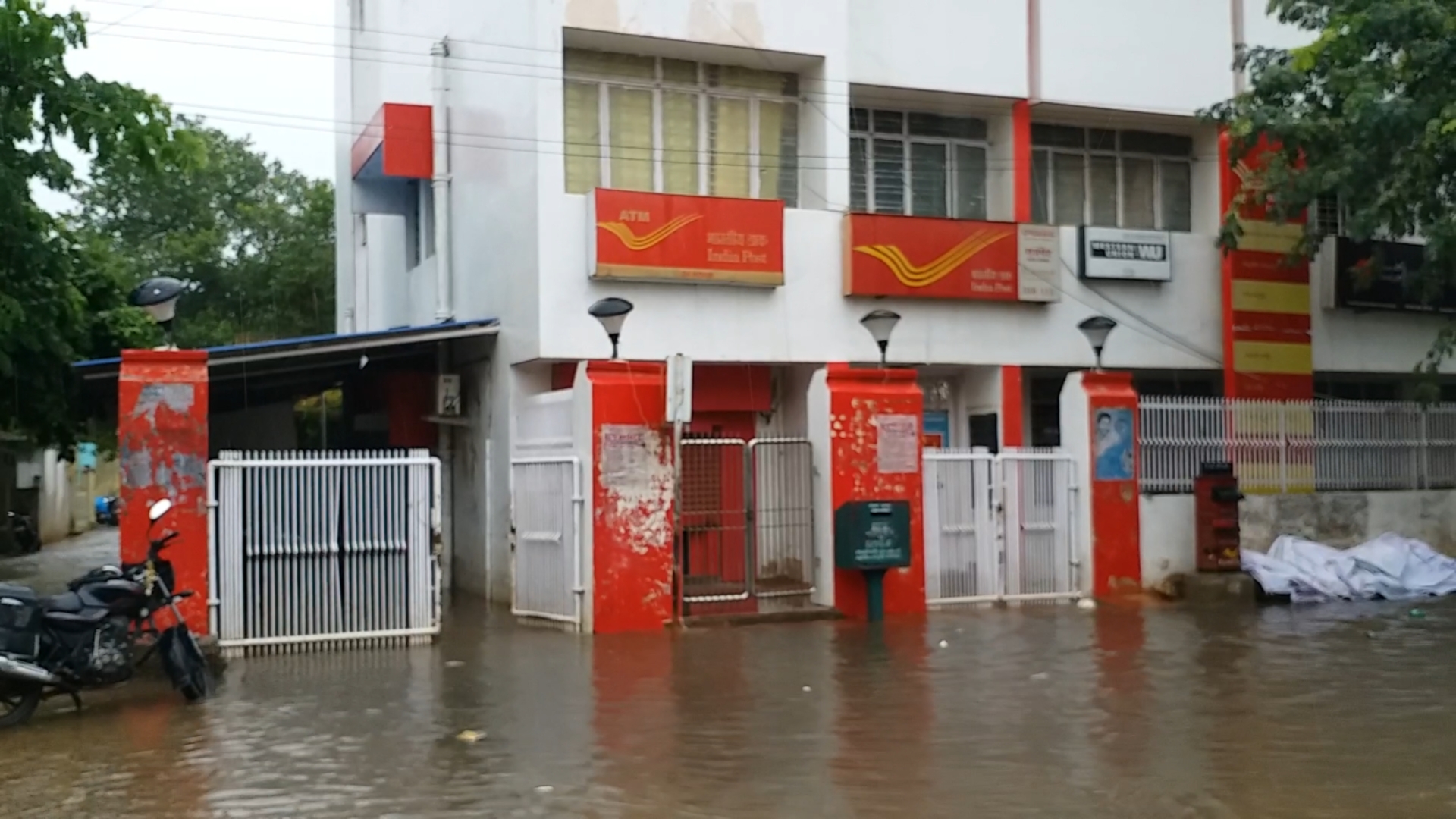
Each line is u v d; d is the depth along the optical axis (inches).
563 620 504.1
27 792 270.4
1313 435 669.3
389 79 823.7
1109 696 368.2
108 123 511.5
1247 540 644.1
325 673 409.7
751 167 632.4
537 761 293.0
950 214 689.0
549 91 570.3
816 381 551.8
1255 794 265.0
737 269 591.5
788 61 627.2
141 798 265.6
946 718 339.0
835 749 304.5
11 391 639.8
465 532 662.5
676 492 510.3
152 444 438.6
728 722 335.0
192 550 438.6
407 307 780.6
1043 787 270.5
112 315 753.0
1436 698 363.3
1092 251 674.8
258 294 1451.8
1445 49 584.7
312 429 828.6
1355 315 745.6
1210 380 754.2
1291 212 650.2
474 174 654.5
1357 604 596.4
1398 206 610.5
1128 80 692.1
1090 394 603.2
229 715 347.3
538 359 567.8
